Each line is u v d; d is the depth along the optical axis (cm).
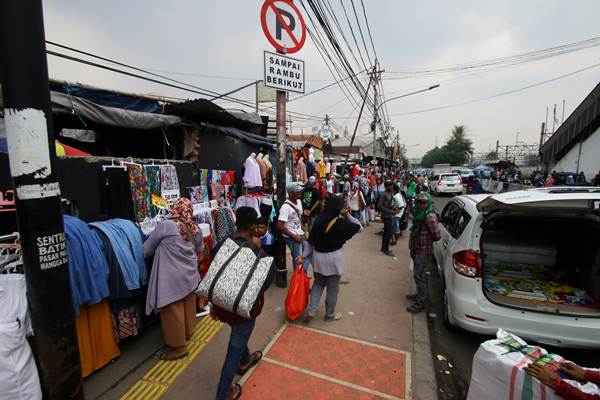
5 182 237
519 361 198
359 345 343
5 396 192
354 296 475
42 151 171
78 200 308
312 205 703
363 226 1037
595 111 1822
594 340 288
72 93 453
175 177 417
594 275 347
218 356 315
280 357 319
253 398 263
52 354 186
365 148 3509
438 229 404
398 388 279
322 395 268
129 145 591
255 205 545
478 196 453
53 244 179
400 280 546
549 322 297
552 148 2358
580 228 394
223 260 236
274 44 422
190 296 337
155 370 292
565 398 174
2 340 190
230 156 669
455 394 288
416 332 372
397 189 785
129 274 293
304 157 1090
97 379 278
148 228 351
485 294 322
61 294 186
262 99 1571
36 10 163
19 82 161
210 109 511
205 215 431
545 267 437
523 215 317
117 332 304
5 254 224
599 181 1584
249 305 222
